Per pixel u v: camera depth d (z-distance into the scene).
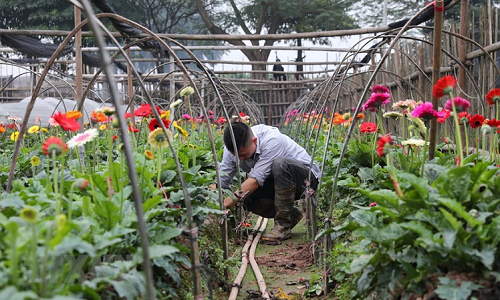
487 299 2.02
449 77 2.58
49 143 2.21
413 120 3.33
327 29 21.50
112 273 2.09
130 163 1.79
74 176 3.06
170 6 22.28
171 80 9.64
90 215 2.37
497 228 2.09
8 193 2.81
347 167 4.75
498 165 3.17
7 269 1.76
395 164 4.09
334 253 3.28
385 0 11.34
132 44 3.56
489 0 5.06
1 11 19.05
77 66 4.84
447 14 17.38
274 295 3.57
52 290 1.73
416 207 2.38
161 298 2.45
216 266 3.64
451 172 2.29
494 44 4.83
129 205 2.64
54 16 18.31
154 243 2.47
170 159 3.58
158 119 2.58
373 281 2.45
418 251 2.31
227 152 4.69
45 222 1.92
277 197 4.90
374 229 2.34
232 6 21.95
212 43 22.95
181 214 3.32
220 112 13.14
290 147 5.02
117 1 19.73
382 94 3.55
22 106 9.10
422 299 2.18
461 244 2.12
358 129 5.43
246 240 5.18
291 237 5.18
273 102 19.50
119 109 1.82
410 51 7.64
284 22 21.95
